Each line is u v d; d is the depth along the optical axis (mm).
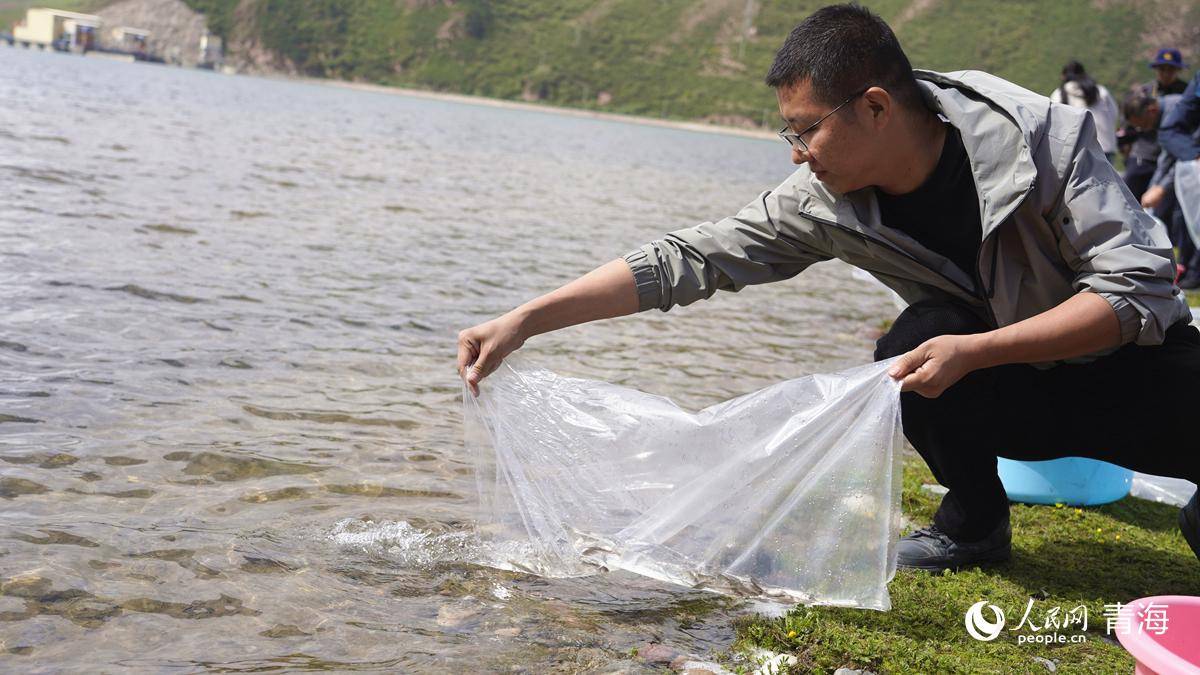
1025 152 2283
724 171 27906
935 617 2551
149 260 6121
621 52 125938
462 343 2621
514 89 120812
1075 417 2559
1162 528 3381
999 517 2814
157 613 2273
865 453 2471
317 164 14258
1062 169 2289
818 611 2535
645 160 28391
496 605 2465
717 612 2529
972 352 2283
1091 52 106750
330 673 2074
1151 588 2822
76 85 30609
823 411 2539
